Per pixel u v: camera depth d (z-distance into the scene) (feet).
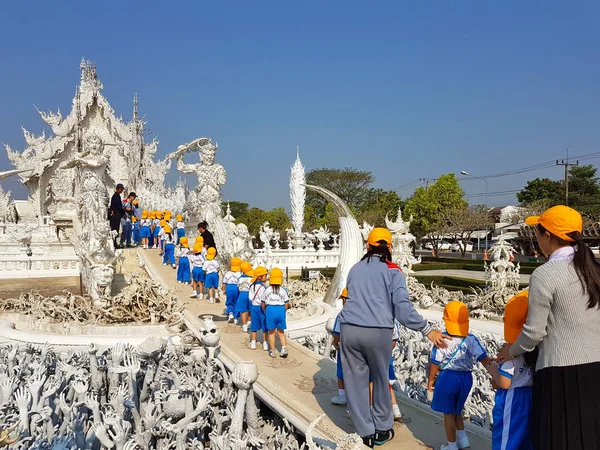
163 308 37.65
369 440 15.69
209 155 76.69
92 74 131.23
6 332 33.14
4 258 68.95
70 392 23.80
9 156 128.36
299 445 19.56
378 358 15.37
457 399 15.60
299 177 112.68
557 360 11.20
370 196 223.92
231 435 18.70
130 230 69.72
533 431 11.89
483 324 41.88
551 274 11.26
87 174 49.57
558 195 164.25
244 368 18.78
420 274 95.20
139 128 134.62
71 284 63.10
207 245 51.85
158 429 20.74
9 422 19.97
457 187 167.73
